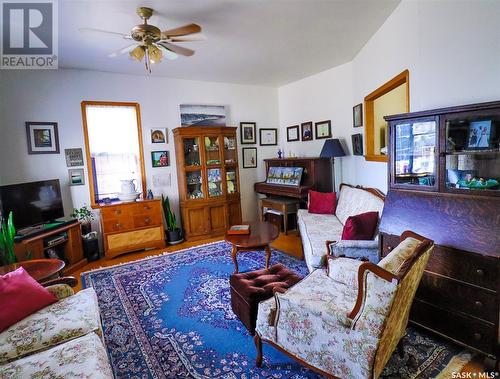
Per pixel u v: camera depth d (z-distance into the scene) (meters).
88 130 4.24
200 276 3.27
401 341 1.83
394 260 1.45
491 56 1.83
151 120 4.67
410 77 2.49
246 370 1.85
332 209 4.05
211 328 2.30
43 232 3.42
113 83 4.36
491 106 1.67
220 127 4.86
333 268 2.13
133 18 2.63
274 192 4.93
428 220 1.96
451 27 2.05
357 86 3.95
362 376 1.44
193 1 2.39
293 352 1.71
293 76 5.00
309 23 2.93
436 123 1.96
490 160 1.91
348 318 1.46
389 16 2.86
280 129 5.84
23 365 1.40
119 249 4.16
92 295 2.13
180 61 3.93
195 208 4.74
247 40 3.30
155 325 2.38
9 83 3.69
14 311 1.79
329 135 4.75
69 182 4.11
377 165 3.33
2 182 3.66
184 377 1.82
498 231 1.64
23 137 3.79
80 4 2.36
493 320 1.66
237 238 3.03
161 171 4.79
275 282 2.24
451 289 1.81
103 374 1.35
